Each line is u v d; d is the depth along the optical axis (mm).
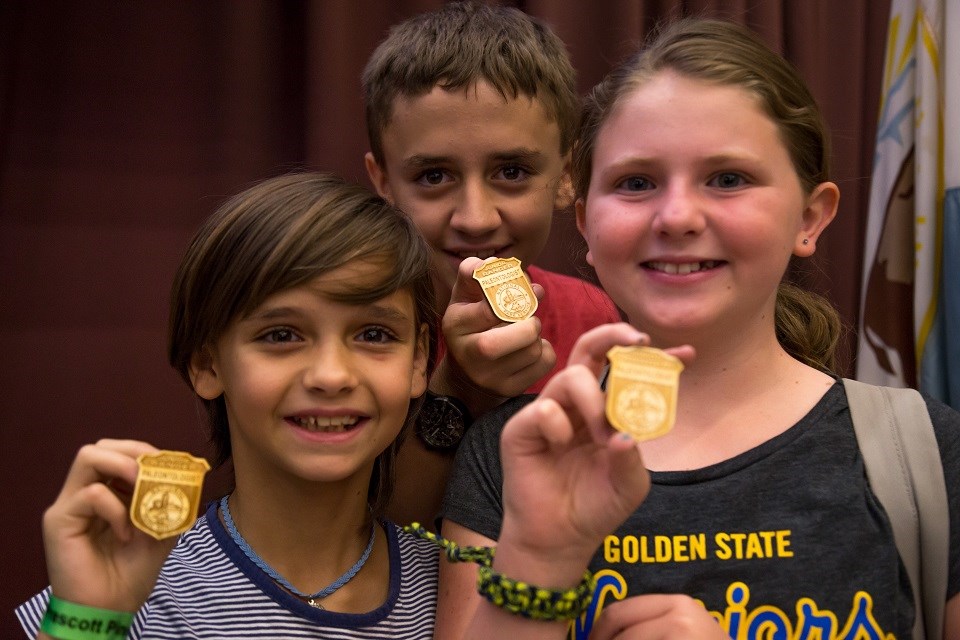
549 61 1204
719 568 882
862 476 908
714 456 922
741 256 906
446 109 1155
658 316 914
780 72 955
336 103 1429
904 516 896
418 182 1191
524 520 818
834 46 1605
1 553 1397
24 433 1410
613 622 841
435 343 1043
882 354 1465
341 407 908
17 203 1415
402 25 1269
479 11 1258
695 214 898
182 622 893
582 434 827
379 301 922
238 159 1458
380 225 941
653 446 936
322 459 908
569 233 1498
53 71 1426
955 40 1383
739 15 1505
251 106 1458
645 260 922
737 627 868
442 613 937
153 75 1450
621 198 933
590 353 829
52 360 1422
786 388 951
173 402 1454
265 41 1462
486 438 966
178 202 1458
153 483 824
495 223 1164
